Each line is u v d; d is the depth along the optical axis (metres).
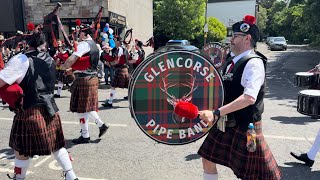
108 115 6.14
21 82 2.57
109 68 10.36
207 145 2.40
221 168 3.57
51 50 4.45
